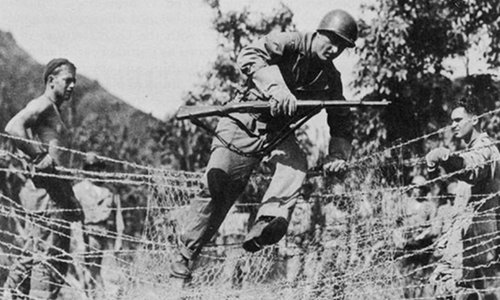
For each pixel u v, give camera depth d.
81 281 9.99
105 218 10.52
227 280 8.09
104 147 18.11
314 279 7.81
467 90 12.98
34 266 8.84
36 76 19.47
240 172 6.76
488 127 12.92
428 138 12.78
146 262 8.52
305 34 6.77
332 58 6.84
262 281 8.05
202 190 6.79
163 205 9.12
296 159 6.85
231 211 10.94
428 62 12.99
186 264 6.92
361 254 8.05
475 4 12.92
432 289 9.10
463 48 13.05
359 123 12.98
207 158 15.35
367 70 12.82
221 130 6.77
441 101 12.81
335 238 8.27
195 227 6.84
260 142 6.73
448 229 8.38
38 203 9.05
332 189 8.45
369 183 8.22
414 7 12.77
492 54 13.06
